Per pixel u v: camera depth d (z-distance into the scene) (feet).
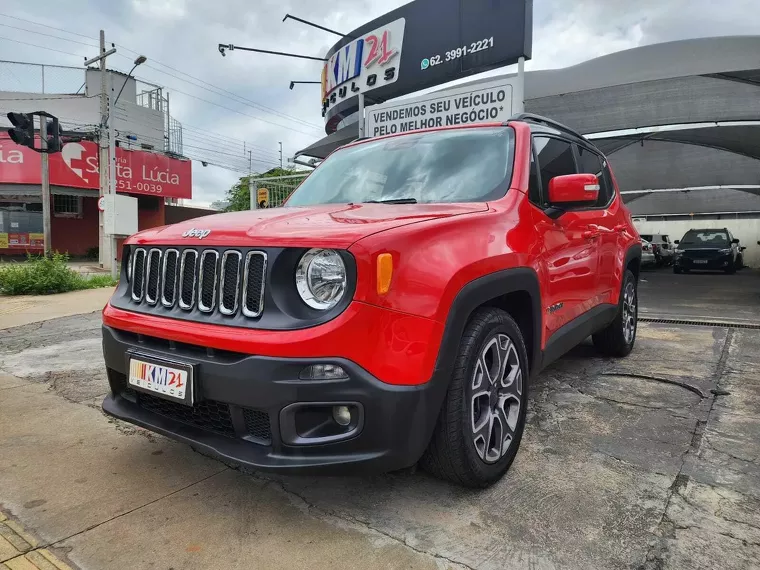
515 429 8.50
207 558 6.48
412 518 7.30
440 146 10.80
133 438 10.16
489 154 10.06
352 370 6.24
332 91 43.86
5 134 69.36
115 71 79.10
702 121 31.81
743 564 6.23
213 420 7.26
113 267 41.37
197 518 7.36
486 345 7.77
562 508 7.49
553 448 9.46
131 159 76.07
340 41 41.83
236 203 119.55
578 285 11.21
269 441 6.70
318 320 6.32
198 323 7.11
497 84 27.35
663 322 21.84
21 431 10.49
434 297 6.73
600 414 11.10
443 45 33.27
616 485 8.12
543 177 10.43
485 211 8.35
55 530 7.09
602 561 6.33
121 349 7.97
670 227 93.91
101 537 6.93
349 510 7.54
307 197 11.37
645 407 11.48
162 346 7.52
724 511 7.36
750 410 11.22
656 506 7.50
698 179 59.88
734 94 30.50
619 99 32.45
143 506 7.69
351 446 6.44
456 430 7.22
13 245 75.36
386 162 11.04
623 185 63.46
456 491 8.00
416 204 8.72
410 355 6.51
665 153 49.96
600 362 15.14
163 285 7.80
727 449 9.32
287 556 6.50
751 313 24.22
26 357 16.60
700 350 16.56
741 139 39.06
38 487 8.25
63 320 23.21
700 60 29.76
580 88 32.99
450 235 7.31
